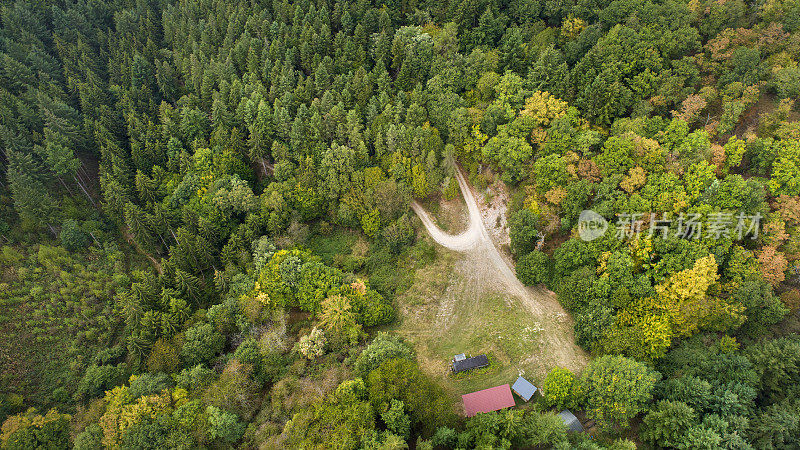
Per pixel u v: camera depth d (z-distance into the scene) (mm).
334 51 129125
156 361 84188
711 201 87938
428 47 122875
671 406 69375
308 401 75938
